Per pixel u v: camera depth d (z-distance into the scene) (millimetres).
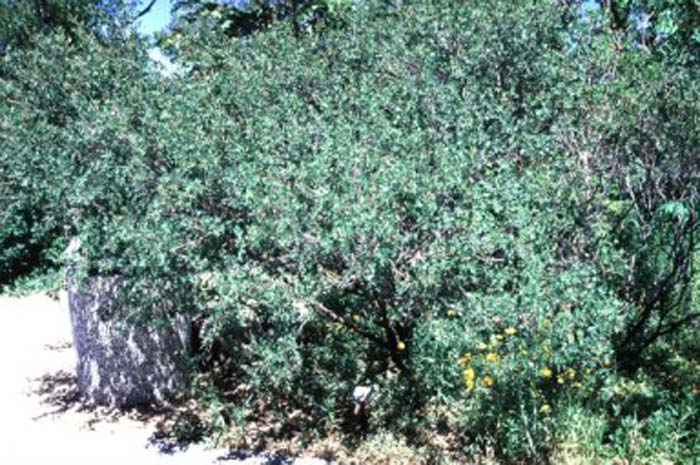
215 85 5418
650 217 5172
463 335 3951
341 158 4129
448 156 4328
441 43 6113
